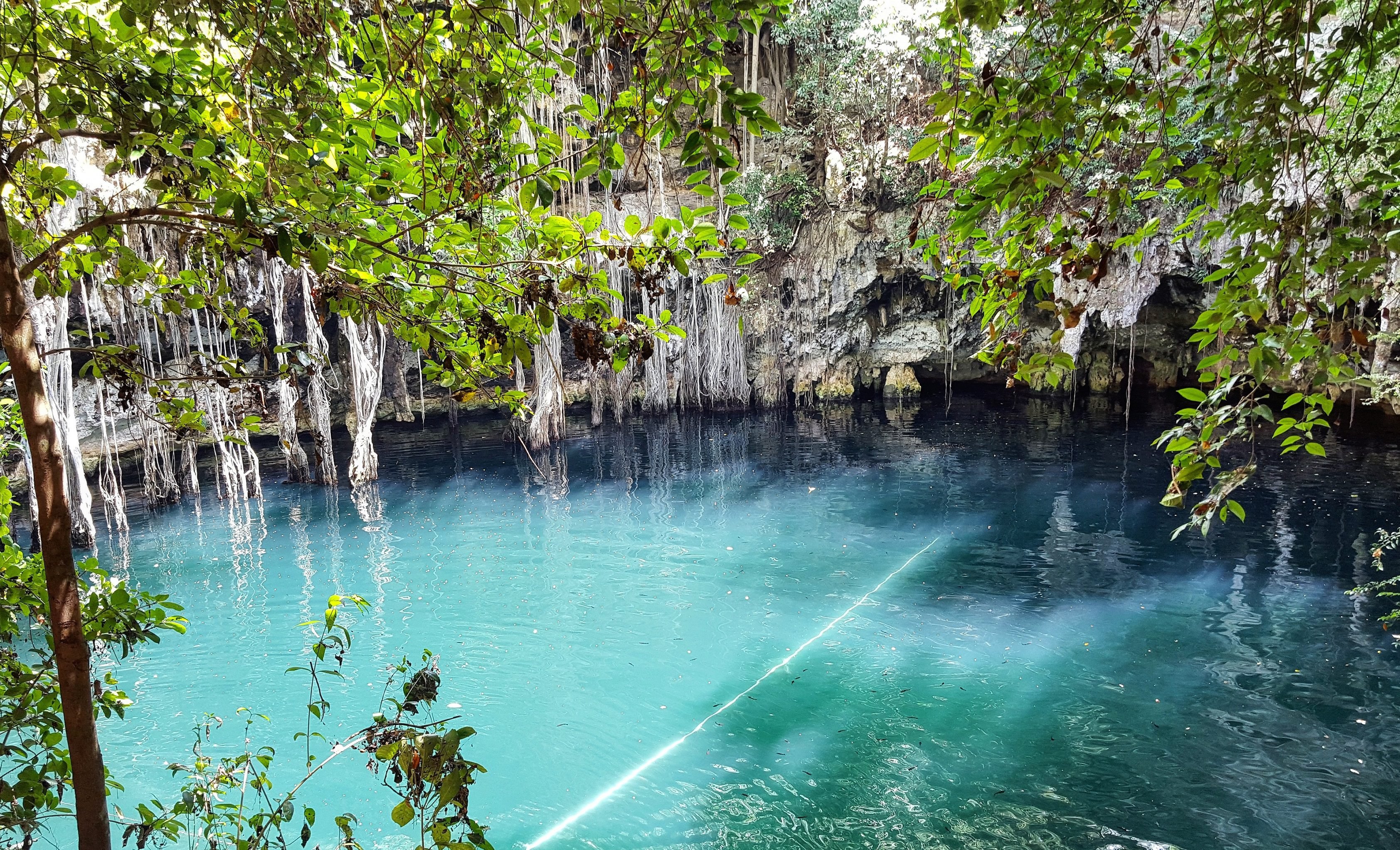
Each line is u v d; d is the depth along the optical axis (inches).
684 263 83.3
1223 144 79.0
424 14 81.5
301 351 100.8
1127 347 823.7
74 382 553.0
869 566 410.0
